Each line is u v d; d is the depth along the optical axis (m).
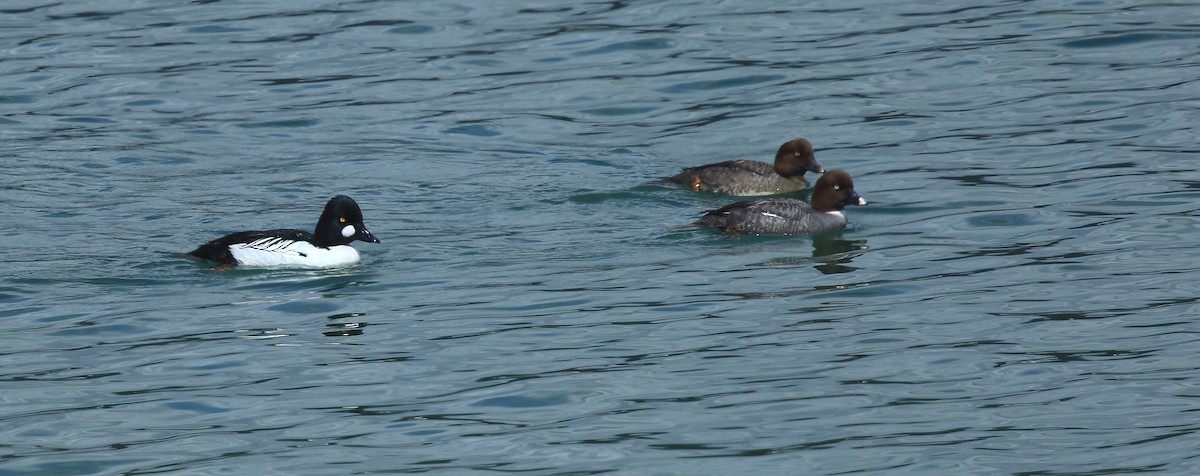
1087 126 25.62
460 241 20.72
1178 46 30.11
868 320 17.12
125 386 15.32
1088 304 17.42
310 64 30.61
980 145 24.97
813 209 21.61
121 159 24.92
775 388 15.00
